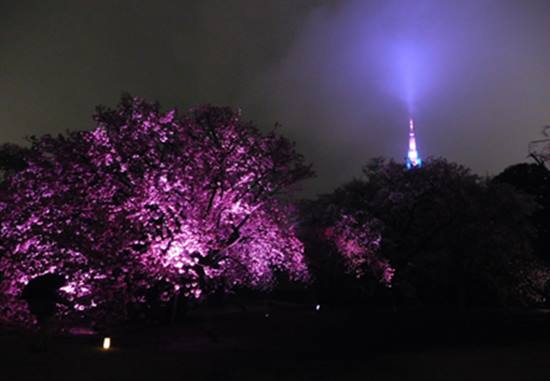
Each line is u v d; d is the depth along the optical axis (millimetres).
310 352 16750
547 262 29828
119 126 20625
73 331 19562
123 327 20641
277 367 13945
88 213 18062
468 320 26891
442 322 26078
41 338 15500
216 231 20656
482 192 27125
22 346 15305
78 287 17250
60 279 24969
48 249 17734
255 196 22797
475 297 36312
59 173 19344
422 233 28688
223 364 14352
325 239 32656
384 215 29141
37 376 11547
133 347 16734
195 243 18422
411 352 16484
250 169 21938
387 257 28875
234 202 21984
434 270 29875
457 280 30516
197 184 20047
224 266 22938
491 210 26219
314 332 22516
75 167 19172
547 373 12352
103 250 16922
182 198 19875
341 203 30641
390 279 27922
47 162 19594
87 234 17172
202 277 20625
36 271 17438
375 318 28203
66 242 17031
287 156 22344
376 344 18719
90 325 21188
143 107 20891
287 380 12227
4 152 24875
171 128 21203
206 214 20453
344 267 35000
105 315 17719
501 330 22594
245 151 21891
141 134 20469
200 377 12469
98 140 19766
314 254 35188
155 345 17516
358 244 28094
